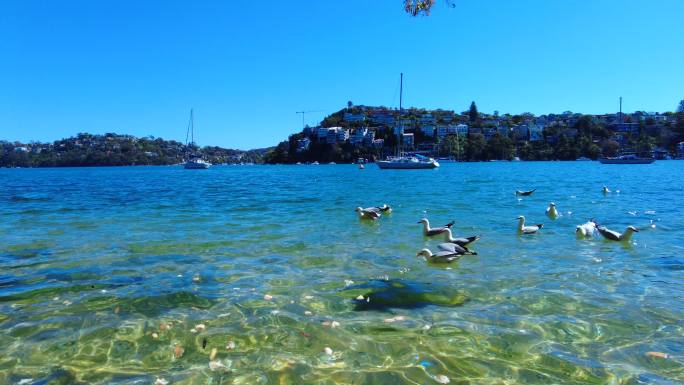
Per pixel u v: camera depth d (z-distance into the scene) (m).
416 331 6.41
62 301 7.64
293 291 8.24
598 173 67.00
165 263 10.36
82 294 8.02
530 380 5.10
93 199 28.28
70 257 10.95
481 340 6.11
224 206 23.36
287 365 5.45
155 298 7.82
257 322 6.75
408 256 11.14
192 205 23.97
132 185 47.38
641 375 5.18
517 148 183.50
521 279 8.98
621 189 34.50
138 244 12.62
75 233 14.59
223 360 5.57
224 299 7.79
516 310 7.21
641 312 7.08
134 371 5.30
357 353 5.76
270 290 8.30
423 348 5.88
